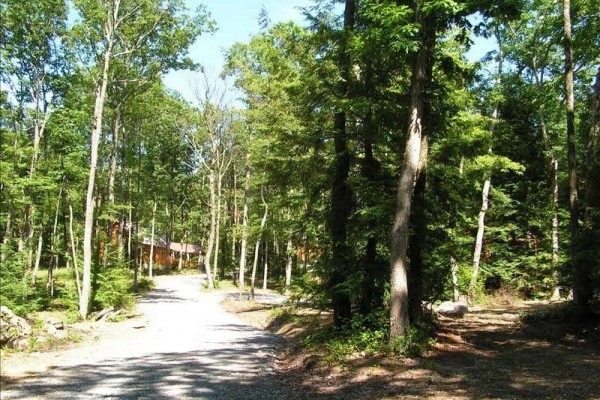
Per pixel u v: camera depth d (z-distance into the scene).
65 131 23.28
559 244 25.25
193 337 16.67
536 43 23.20
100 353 12.84
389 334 10.72
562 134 27.17
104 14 23.47
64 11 26.23
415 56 11.16
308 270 13.51
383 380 8.76
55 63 26.98
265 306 27.22
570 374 8.79
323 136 13.22
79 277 24.30
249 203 36.88
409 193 10.58
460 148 13.12
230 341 15.92
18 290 19.50
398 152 13.11
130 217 40.19
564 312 14.80
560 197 26.44
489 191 26.59
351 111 12.05
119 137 39.41
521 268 27.83
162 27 28.25
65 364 11.15
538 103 21.97
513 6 10.00
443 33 12.27
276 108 16.62
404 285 10.55
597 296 14.24
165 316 23.52
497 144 24.78
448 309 18.55
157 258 73.75
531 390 7.68
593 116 15.59
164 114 38.66
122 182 38.38
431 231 12.59
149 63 29.81
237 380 9.98
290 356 12.77
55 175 23.70
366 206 12.02
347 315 12.95
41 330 14.55
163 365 11.39
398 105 12.11
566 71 14.94
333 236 12.88
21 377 9.69
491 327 15.19
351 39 11.52
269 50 17.22
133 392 8.73
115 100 31.28
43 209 26.78
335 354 10.90
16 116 26.72
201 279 53.59
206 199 60.16
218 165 43.62
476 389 7.82
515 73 24.72
